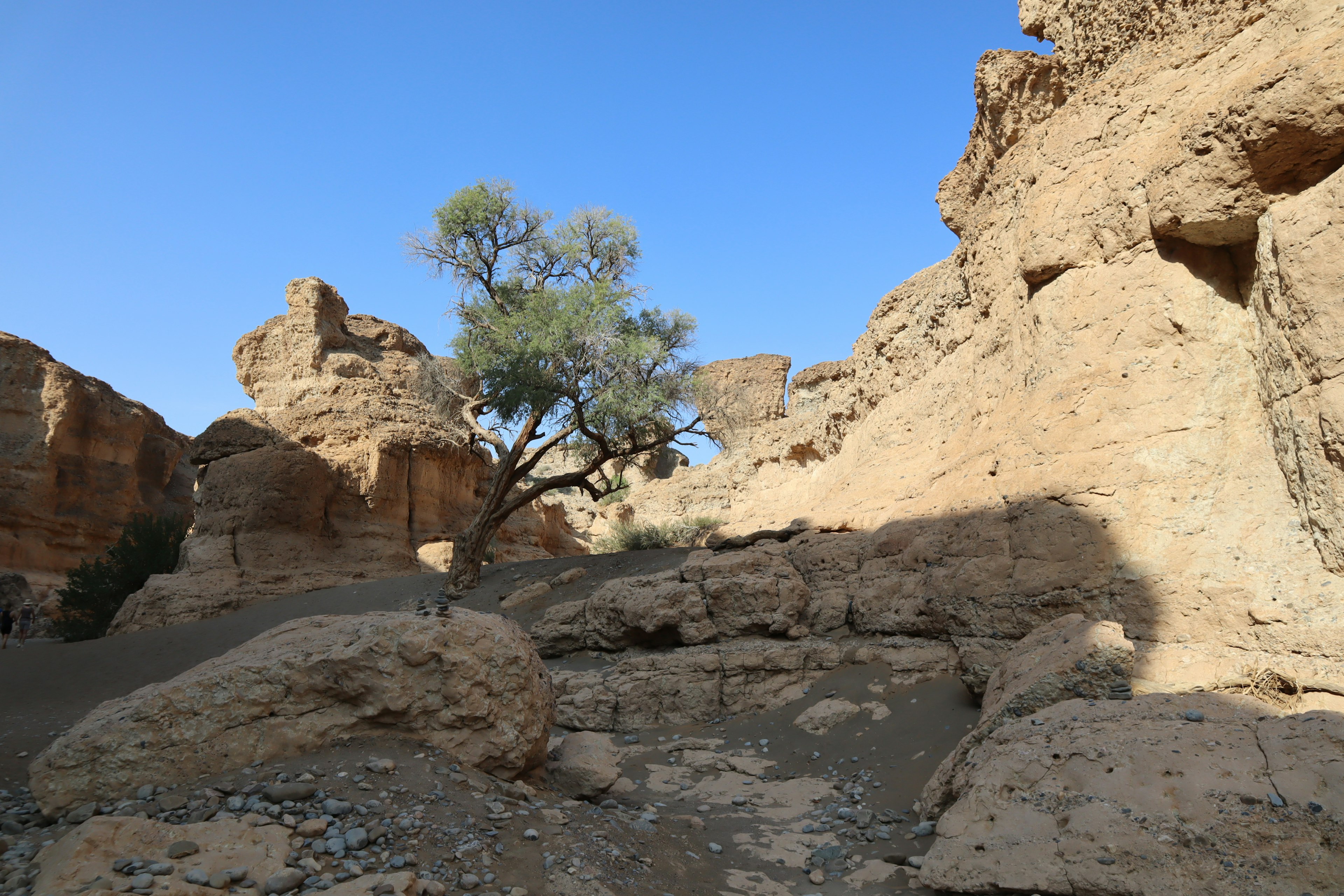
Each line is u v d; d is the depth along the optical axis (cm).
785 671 1050
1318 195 630
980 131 1194
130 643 1939
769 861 587
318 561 2488
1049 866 445
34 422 3834
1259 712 534
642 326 2356
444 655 652
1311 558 632
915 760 766
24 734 1115
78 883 415
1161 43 908
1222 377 747
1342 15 696
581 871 499
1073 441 820
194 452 2675
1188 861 421
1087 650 624
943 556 973
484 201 2386
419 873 479
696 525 2770
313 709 629
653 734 1016
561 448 2583
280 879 443
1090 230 880
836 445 1908
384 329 3203
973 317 1215
